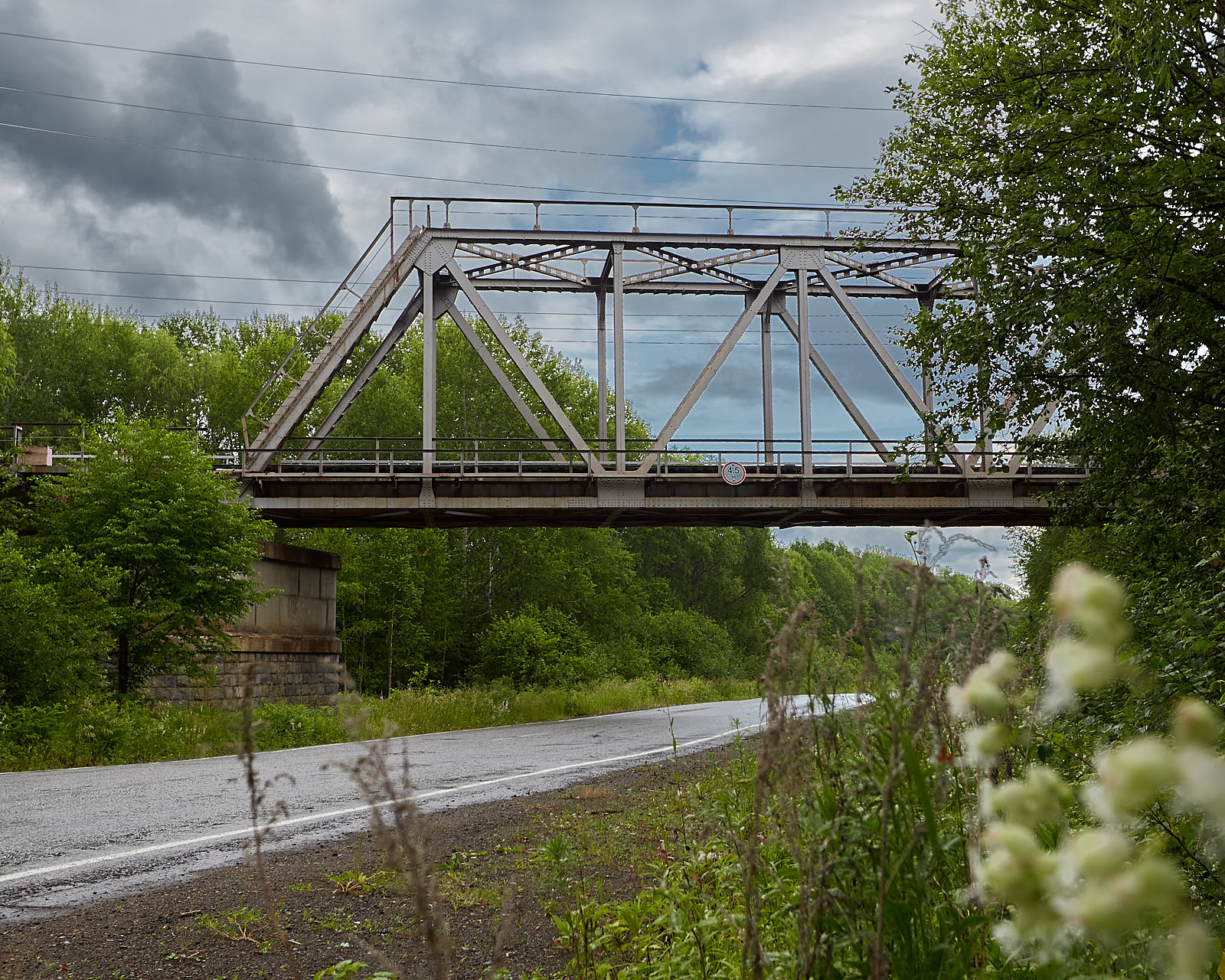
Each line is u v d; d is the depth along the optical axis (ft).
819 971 5.84
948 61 36.24
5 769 42.04
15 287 190.08
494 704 83.71
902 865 5.78
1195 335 29.30
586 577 163.53
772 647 6.09
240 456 90.53
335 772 36.96
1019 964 5.73
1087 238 30.83
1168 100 28.25
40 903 17.02
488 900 15.99
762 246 98.99
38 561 58.85
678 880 14.21
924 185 37.09
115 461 65.57
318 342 180.14
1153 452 31.48
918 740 5.88
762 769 5.94
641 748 47.98
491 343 166.30
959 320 35.94
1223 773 2.66
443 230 96.73
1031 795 3.59
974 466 92.84
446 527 99.55
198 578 65.41
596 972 12.12
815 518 99.19
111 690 62.03
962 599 5.92
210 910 16.28
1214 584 20.79
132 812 27.84
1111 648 3.09
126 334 193.36
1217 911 4.70
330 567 93.15
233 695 75.77
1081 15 32.65
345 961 12.85
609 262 104.88
